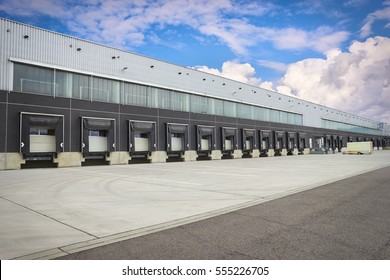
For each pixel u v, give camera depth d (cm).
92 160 2738
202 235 534
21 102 2253
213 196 959
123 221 640
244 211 731
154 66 3319
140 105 3141
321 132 6788
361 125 9512
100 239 517
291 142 5647
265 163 2886
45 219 659
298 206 780
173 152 3375
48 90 2452
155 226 600
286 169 2081
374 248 455
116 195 987
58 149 2416
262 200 881
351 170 1920
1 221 640
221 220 643
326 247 461
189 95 3719
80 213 718
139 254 446
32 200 895
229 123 4181
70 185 1245
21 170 2095
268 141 4962
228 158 4222
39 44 2422
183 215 695
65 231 564
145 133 3167
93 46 2794
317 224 594
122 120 2912
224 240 504
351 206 768
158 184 1270
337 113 7850
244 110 4594
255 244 480
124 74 3020
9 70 2242
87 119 2609
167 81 3447
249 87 4731
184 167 2381
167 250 461
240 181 1370
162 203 845
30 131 2364
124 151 2900
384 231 540
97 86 2792
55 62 2509
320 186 1176
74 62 2638
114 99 2914
